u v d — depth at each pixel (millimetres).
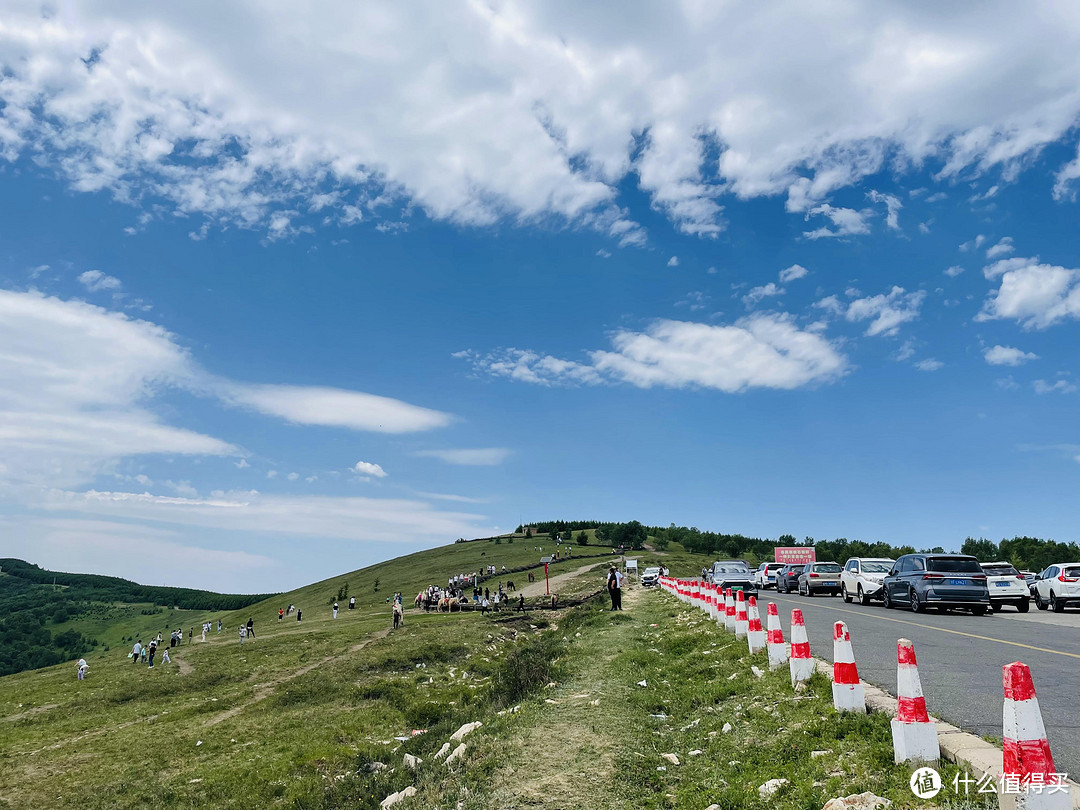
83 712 28609
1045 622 18281
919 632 15211
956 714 7027
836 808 4746
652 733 8141
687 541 159375
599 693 10516
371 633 43938
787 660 9633
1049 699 7695
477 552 152125
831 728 6461
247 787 14883
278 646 43094
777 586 46281
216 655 42938
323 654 37219
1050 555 92750
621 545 146500
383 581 131375
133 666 43094
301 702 26734
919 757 5176
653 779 6590
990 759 4727
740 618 13516
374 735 19938
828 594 37125
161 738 21469
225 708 26703
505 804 6262
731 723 7773
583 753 7496
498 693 13195
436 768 8703
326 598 124875
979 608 21391
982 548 105875
